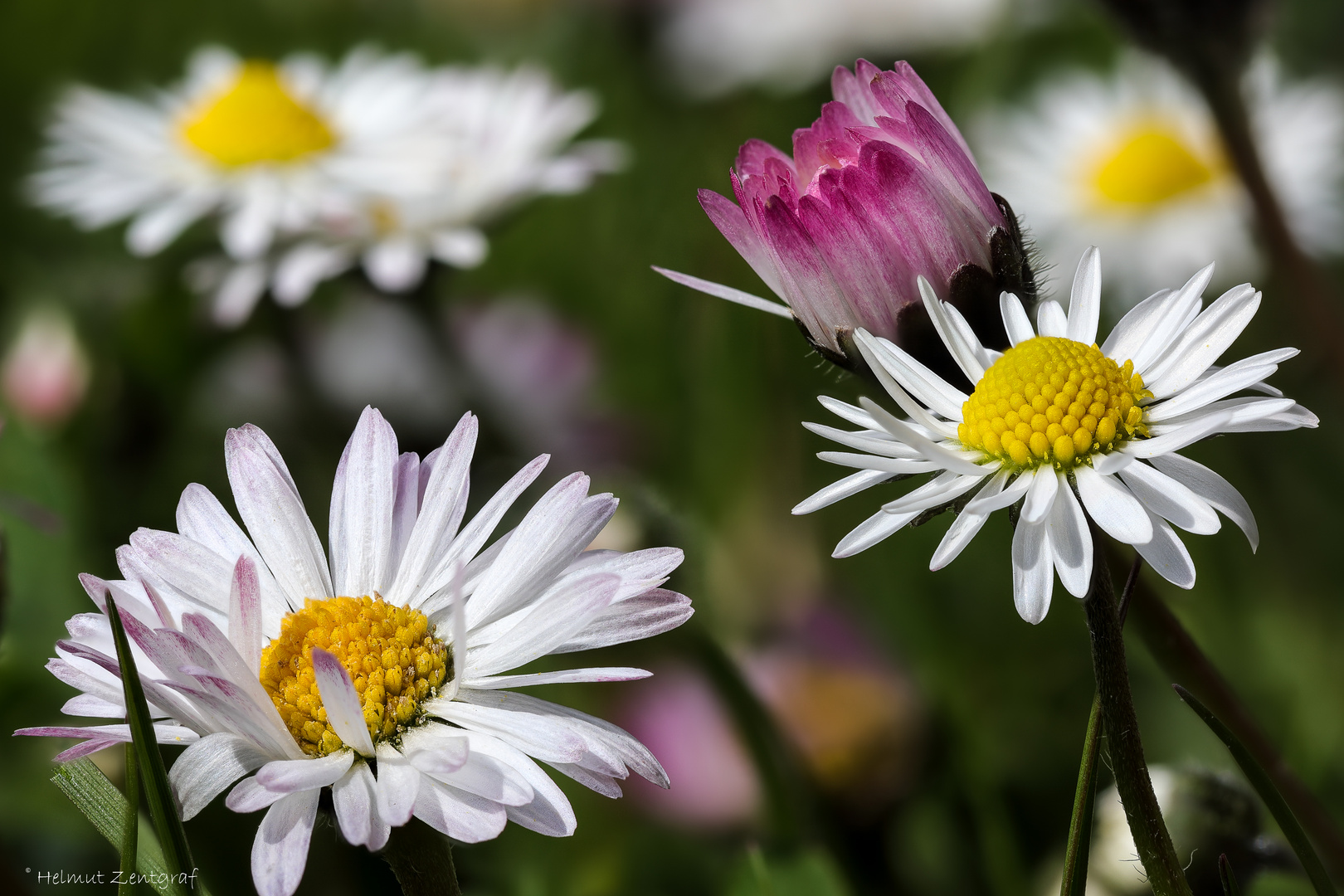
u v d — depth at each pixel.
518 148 0.31
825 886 0.21
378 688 0.18
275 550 0.18
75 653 0.18
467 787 0.17
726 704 0.22
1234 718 0.20
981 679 0.25
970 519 0.18
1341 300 0.31
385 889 0.22
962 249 0.19
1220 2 0.24
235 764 0.18
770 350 0.31
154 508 0.29
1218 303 0.18
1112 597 0.18
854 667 0.24
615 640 0.18
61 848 0.23
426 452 0.32
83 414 0.30
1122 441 0.18
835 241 0.19
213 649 0.17
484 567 0.18
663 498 0.24
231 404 0.31
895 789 0.23
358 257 0.29
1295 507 0.27
